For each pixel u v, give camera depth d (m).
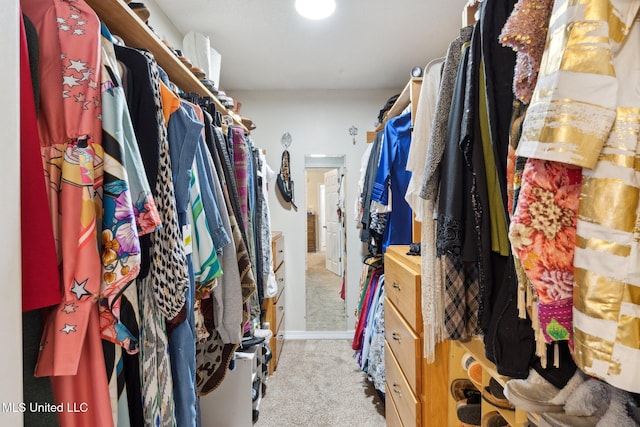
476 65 0.69
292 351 2.56
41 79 0.50
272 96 2.78
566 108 0.40
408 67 2.30
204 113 1.00
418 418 1.10
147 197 0.58
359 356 2.22
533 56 0.50
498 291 0.68
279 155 2.79
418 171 1.04
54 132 0.50
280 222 2.82
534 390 0.59
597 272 0.39
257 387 1.72
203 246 0.83
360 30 1.80
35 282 0.45
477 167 0.69
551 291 0.44
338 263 2.88
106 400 0.53
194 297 0.80
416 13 1.64
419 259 1.26
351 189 2.81
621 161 0.38
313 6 1.50
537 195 0.45
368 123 2.79
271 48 2.00
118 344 0.54
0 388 0.36
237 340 0.99
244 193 1.34
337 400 1.88
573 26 0.40
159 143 0.67
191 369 0.76
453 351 1.07
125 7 0.71
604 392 0.51
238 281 0.99
